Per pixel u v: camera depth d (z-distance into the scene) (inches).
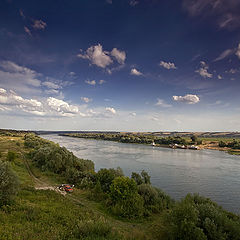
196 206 1052.5
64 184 1790.1
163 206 1411.2
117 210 1200.8
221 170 3078.2
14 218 706.8
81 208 1093.8
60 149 2645.2
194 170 3048.7
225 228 905.5
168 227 971.3
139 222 1125.7
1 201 845.2
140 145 7780.5
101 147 6496.1
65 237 606.2
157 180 2442.2
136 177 1907.0
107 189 1675.7
